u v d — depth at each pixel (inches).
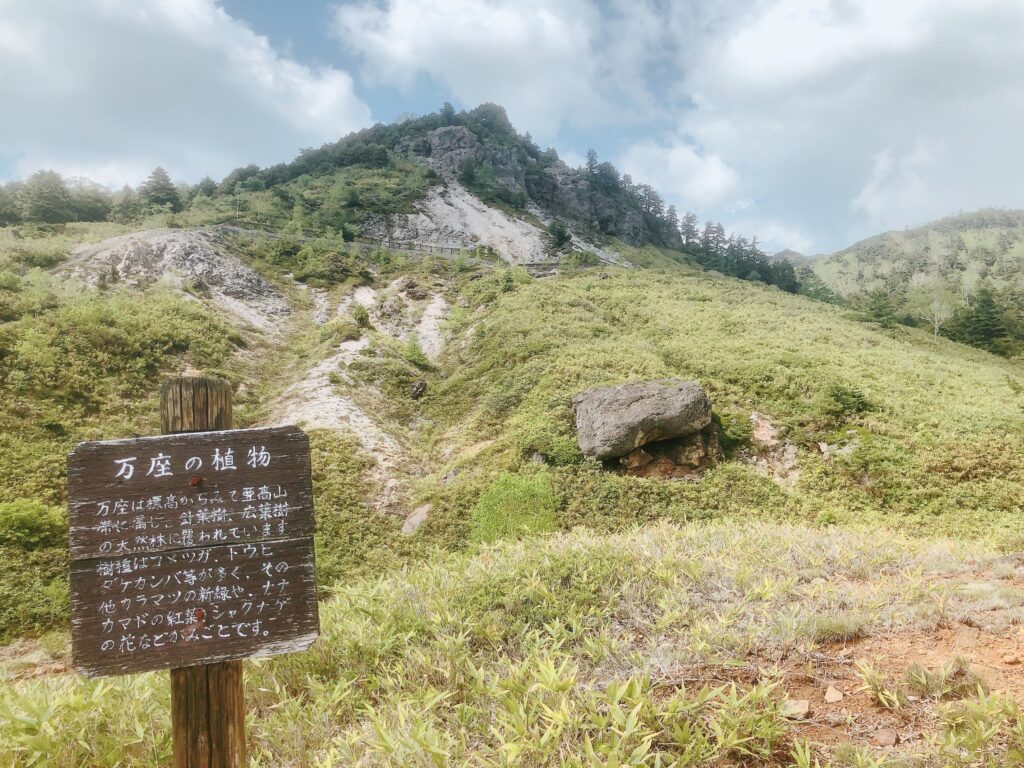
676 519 654.5
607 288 1983.3
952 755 122.3
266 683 195.3
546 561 263.9
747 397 955.3
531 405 967.0
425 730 141.3
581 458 774.5
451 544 657.6
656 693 160.2
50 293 1226.0
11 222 2704.2
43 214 2765.7
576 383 991.0
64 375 955.3
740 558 268.1
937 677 152.9
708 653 173.9
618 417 772.0
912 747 131.5
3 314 1093.1
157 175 3292.3
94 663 118.3
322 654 205.5
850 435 821.9
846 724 142.5
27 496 672.4
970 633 181.8
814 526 639.8
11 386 881.5
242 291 1721.2
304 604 127.3
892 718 143.7
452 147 4795.8
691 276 2743.6
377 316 1752.0
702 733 138.3
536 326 1349.7
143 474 123.3
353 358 1305.4
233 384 1191.6
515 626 210.4
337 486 777.6
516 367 1152.2
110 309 1227.9
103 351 1074.7
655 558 268.4
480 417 1011.9
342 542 668.1
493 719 153.1
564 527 648.4
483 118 6151.6
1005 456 761.0
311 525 128.9
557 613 219.3
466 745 149.2
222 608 124.0
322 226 2933.1
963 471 741.9
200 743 124.5
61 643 468.1
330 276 2033.7
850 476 758.5
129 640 120.2
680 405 778.2
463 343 1478.8
